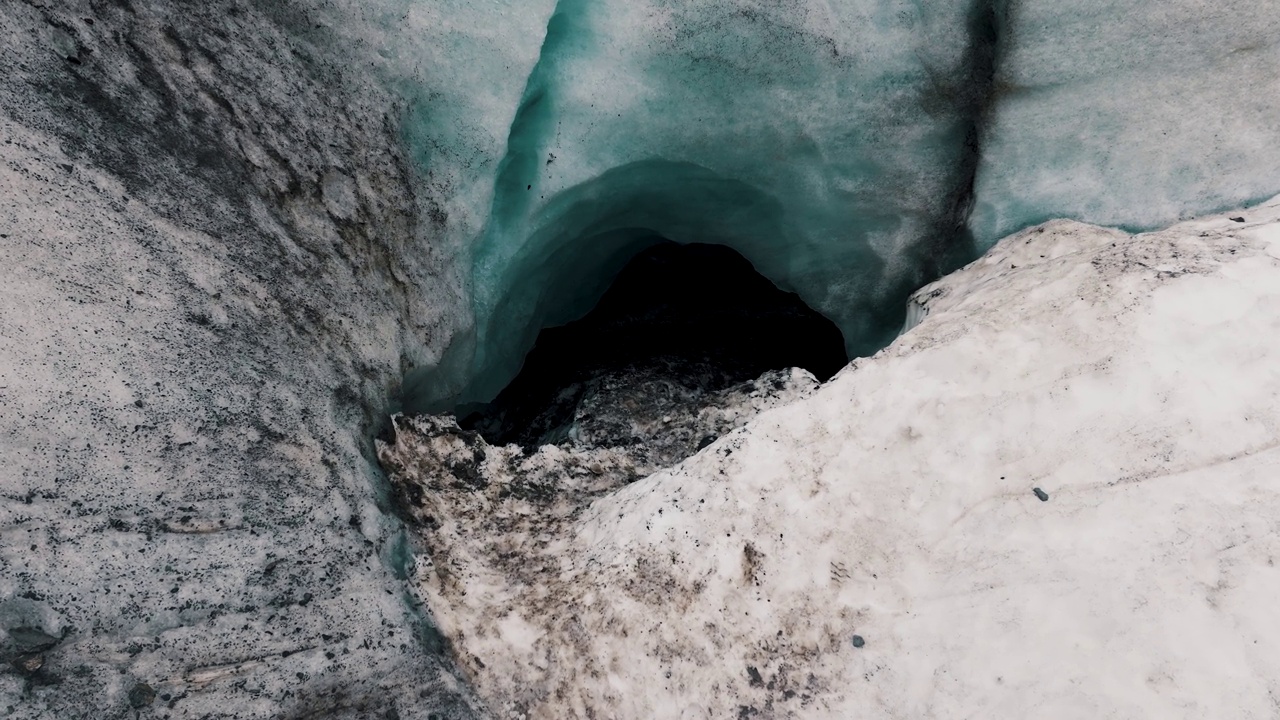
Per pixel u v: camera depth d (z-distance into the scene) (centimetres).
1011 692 205
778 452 246
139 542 186
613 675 220
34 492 176
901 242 348
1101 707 199
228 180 225
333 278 249
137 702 177
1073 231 305
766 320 470
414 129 289
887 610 221
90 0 206
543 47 312
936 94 313
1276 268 240
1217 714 192
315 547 212
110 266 195
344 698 202
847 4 300
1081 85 297
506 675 222
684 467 253
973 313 264
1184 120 291
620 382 393
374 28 269
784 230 370
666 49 306
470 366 348
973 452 234
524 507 270
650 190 368
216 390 206
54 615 172
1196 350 232
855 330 385
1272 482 214
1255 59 279
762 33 302
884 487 236
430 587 235
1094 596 210
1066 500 222
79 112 197
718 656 221
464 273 321
